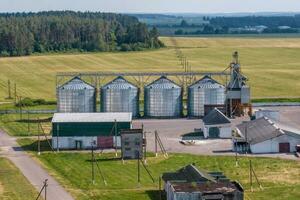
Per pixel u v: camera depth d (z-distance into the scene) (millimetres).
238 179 113125
